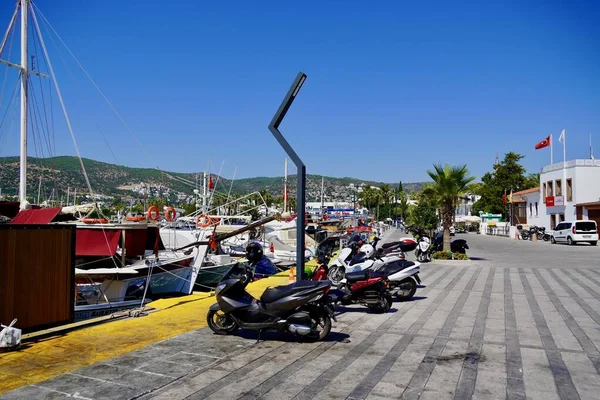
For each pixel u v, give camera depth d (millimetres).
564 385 5766
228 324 8305
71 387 5652
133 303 11562
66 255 8734
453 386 5715
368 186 137875
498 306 11172
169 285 14047
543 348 7434
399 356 6988
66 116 13977
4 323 7660
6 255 7719
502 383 5824
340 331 8602
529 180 85438
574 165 46719
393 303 11625
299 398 5332
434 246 25266
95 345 7566
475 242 46344
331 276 15305
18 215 13883
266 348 7434
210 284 17297
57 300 8547
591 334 8352
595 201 45812
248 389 5605
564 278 16594
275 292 7859
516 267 20500
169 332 8500
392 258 13625
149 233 15008
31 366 6477
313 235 28703
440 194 23641
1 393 5449
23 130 17547
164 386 5703
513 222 67812
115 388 5621
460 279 16328
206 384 5777
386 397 5363
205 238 19719
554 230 42594
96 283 12672
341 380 5926
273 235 26078
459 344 7676
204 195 30234
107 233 13047
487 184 87500
